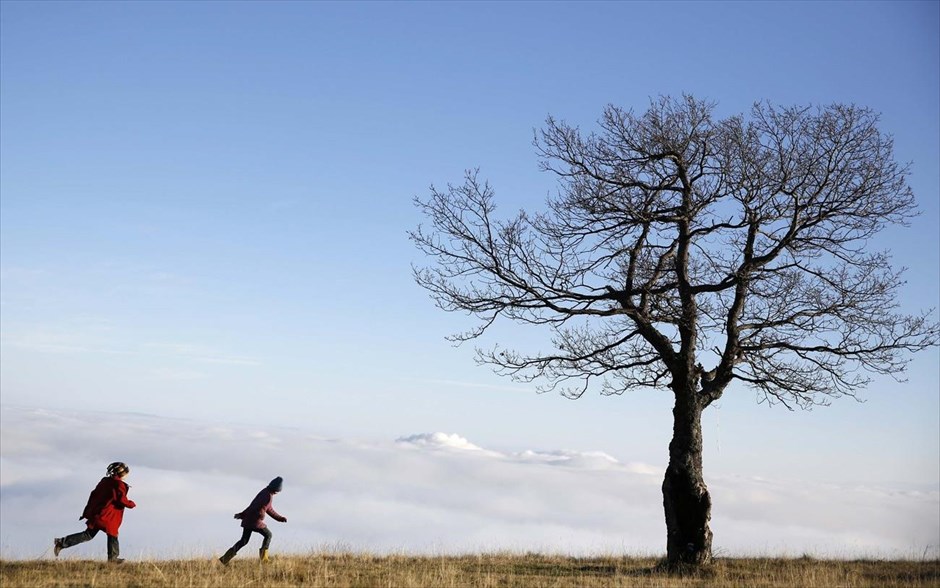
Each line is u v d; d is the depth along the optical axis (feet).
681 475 62.18
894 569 59.67
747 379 66.23
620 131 67.56
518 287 67.26
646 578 54.44
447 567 55.67
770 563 62.75
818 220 64.90
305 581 47.57
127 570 49.24
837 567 59.98
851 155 64.90
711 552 61.67
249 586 45.03
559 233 67.72
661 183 67.46
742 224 64.90
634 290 65.62
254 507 54.03
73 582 44.45
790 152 64.75
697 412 63.62
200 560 54.19
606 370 67.21
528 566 60.49
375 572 52.37
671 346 65.00
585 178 67.51
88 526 51.88
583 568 60.29
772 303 65.57
